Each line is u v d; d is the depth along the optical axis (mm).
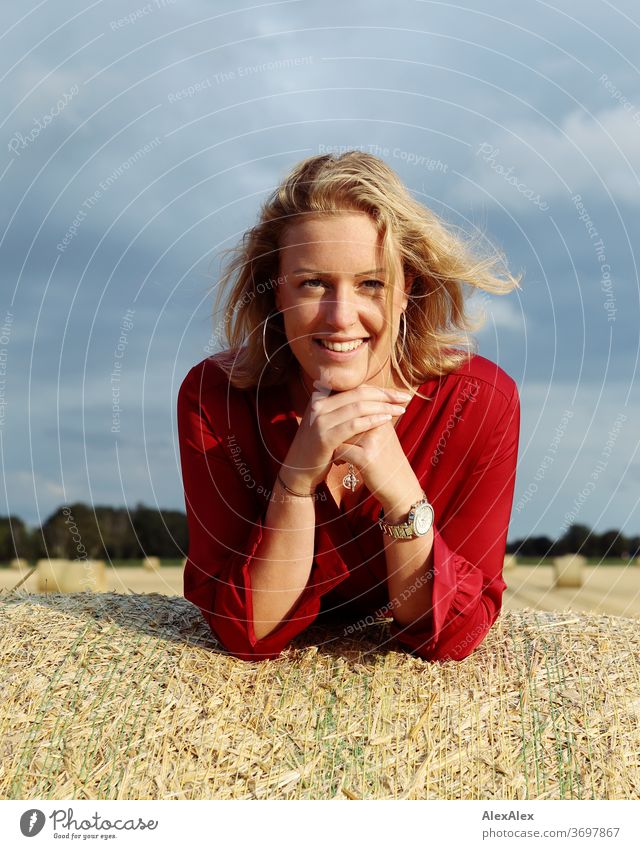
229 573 2412
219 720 2260
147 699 2328
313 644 2645
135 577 8242
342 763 2143
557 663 2592
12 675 2436
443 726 2266
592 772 2160
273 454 2576
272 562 2361
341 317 2229
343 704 2326
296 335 2307
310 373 2342
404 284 2479
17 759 2125
